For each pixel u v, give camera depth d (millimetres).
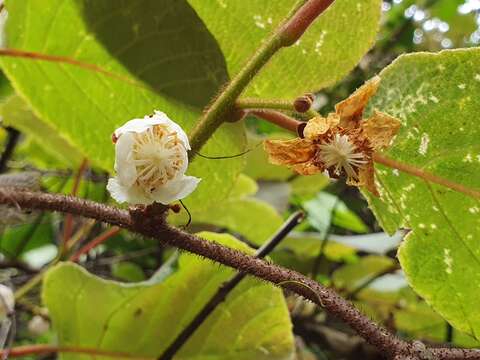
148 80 212
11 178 244
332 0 165
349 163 158
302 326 345
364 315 154
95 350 240
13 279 369
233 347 233
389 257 349
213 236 225
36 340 410
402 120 189
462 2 495
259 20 201
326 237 343
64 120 233
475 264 196
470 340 281
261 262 160
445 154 190
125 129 146
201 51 203
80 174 323
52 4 205
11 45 217
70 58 216
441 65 183
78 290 235
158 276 242
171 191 148
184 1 197
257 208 327
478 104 183
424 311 345
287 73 203
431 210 197
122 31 206
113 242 425
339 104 158
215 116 166
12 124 315
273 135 349
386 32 494
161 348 236
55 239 428
